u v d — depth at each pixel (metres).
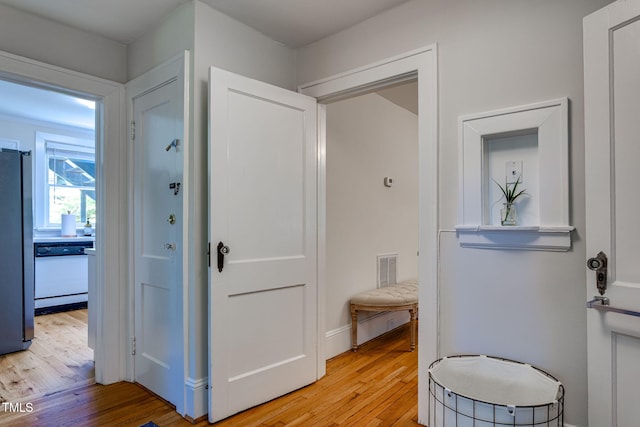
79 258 4.75
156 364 2.31
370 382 2.54
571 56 1.59
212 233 2.00
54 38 2.29
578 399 1.57
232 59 2.27
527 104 1.69
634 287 1.31
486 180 1.86
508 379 1.71
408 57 2.09
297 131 2.45
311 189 2.52
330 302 3.05
